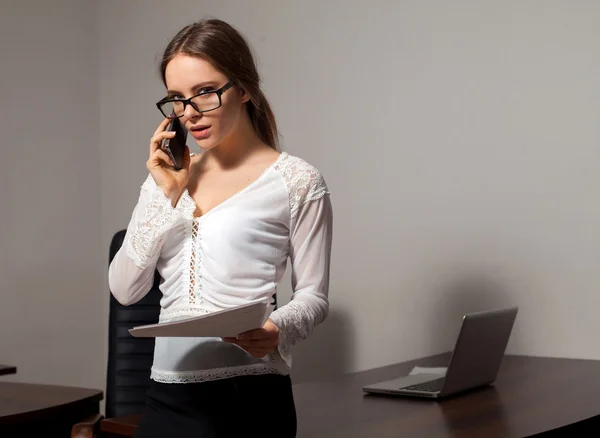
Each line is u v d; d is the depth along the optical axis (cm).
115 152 398
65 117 389
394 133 305
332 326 322
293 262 159
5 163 363
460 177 290
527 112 276
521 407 196
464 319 207
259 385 148
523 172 277
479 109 285
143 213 153
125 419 198
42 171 379
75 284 392
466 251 289
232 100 152
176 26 375
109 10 400
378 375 254
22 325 368
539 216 274
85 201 397
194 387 146
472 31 286
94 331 400
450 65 291
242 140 160
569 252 268
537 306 275
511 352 281
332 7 321
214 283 147
